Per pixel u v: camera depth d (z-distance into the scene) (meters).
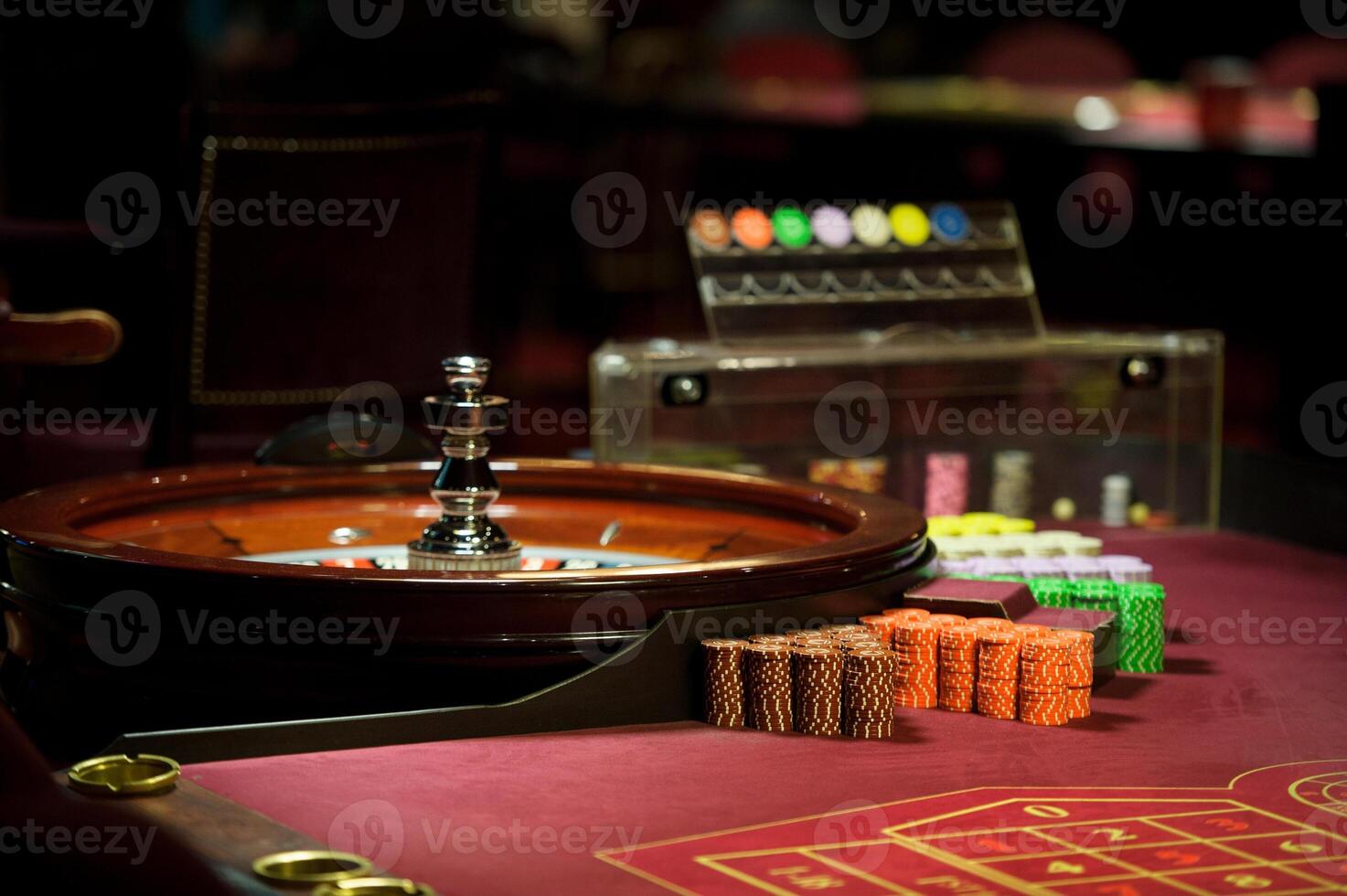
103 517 2.22
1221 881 1.23
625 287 7.34
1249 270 6.57
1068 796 1.46
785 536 2.35
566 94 6.98
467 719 1.61
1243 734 1.71
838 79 9.44
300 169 3.89
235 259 3.86
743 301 3.57
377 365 3.96
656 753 1.58
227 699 1.65
